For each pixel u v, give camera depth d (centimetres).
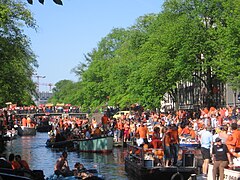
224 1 5856
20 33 4206
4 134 6347
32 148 5403
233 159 2088
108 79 9188
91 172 2633
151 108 6594
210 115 4234
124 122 5312
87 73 10125
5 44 4031
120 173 3048
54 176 2459
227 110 4403
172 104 9106
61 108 14188
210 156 2328
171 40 5847
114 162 3725
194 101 8350
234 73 4744
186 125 4138
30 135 8531
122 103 7856
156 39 6297
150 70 6056
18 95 5084
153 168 2439
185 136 3681
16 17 4144
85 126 5981
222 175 1966
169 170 2431
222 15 5578
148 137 3562
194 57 5772
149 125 4822
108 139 4534
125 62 8075
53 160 4056
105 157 4141
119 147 5038
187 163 2488
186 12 6272
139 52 7494
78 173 2517
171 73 5862
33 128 8594
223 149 1969
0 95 4931
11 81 4659
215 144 1989
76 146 4822
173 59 5919
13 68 4709
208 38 5778
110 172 3116
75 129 5772
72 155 4406
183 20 5900
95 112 10006
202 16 6075
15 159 2389
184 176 2420
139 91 6600
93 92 10031
